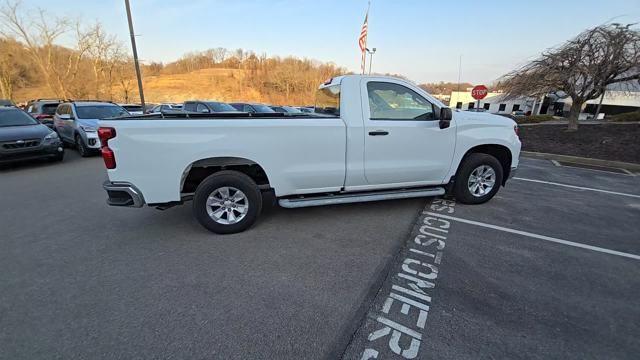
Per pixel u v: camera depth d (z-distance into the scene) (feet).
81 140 30.32
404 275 9.67
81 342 6.92
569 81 37.60
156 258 10.57
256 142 11.65
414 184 14.47
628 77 34.30
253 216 12.45
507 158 16.25
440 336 7.17
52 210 15.28
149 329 7.31
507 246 11.64
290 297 8.54
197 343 6.91
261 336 7.13
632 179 22.98
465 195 15.56
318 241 11.87
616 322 7.70
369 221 13.84
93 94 110.11
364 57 47.11
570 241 12.14
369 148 13.14
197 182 12.66
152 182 10.95
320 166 12.64
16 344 6.85
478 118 14.93
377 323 7.57
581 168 26.86
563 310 8.11
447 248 11.44
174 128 10.80
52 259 10.52
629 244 11.96
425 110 13.96
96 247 11.35
